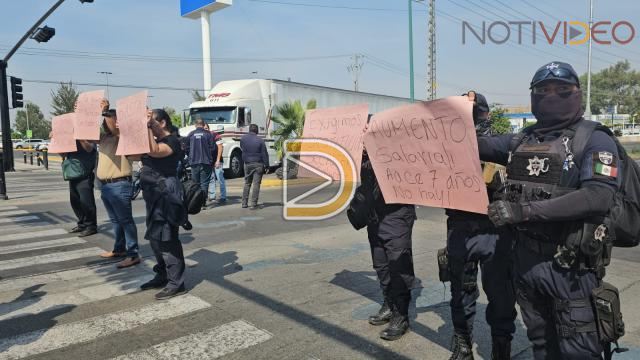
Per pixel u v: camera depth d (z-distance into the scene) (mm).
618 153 1881
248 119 17781
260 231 7426
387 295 3635
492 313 2795
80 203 7363
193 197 4270
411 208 3369
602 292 1890
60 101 52625
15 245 6582
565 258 1897
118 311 4027
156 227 4223
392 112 2814
